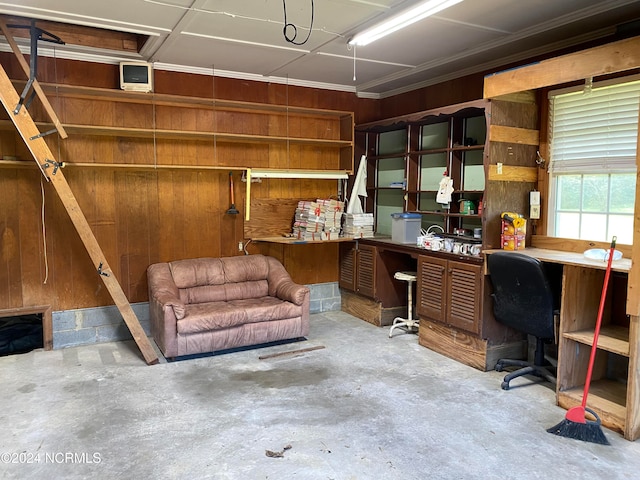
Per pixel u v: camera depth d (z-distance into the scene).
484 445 2.75
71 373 3.83
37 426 2.97
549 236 3.96
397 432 2.90
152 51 4.27
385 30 3.50
